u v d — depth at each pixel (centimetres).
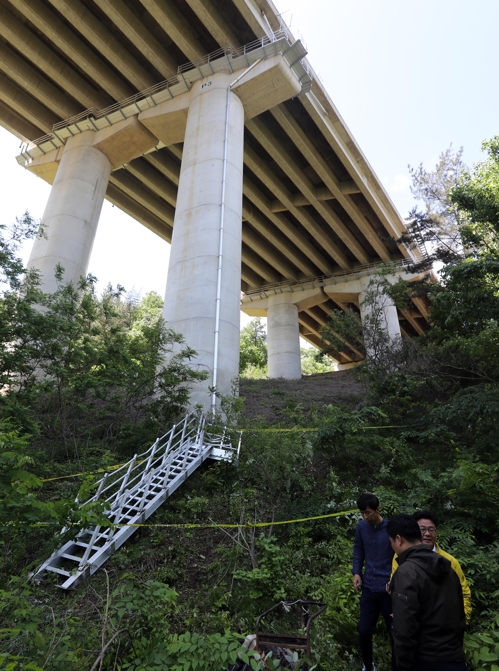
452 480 566
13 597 283
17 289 877
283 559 473
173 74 1828
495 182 1148
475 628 339
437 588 216
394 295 1592
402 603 211
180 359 978
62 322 854
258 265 3312
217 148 1485
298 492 700
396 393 1069
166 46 1798
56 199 1894
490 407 750
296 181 2375
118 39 1777
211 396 1083
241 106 1677
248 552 521
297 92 1673
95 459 726
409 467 741
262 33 1714
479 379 1123
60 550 480
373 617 320
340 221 2802
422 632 207
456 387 1183
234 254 1345
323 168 2294
